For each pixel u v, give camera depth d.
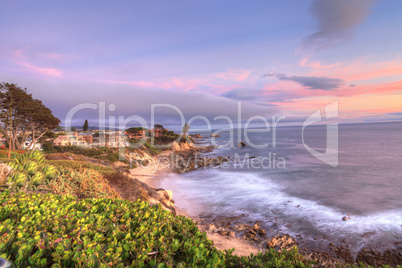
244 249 16.48
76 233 3.38
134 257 3.07
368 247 16.98
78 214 4.27
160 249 3.16
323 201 27.62
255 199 29.11
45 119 56.81
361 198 28.36
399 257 15.67
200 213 24.80
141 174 48.91
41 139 68.88
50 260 2.88
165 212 5.05
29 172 10.88
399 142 115.75
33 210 4.45
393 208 24.58
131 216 4.62
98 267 2.66
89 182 12.96
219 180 41.69
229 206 26.70
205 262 3.24
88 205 5.22
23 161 12.12
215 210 25.55
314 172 46.19
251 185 36.72
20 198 5.23
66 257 2.69
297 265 5.17
